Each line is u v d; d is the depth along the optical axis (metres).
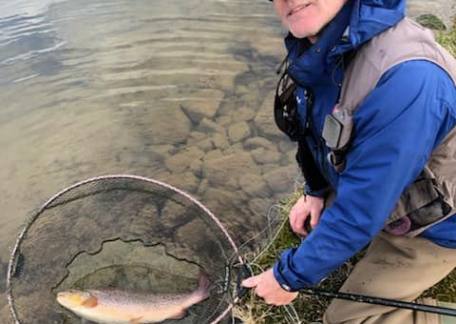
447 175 0.86
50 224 1.51
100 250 1.43
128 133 1.94
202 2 2.76
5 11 2.78
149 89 2.17
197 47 2.41
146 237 1.47
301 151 1.12
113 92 2.17
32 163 1.81
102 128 1.97
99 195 1.55
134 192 1.57
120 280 1.36
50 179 1.75
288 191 1.67
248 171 1.76
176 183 1.71
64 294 1.26
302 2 0.78
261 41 2.43
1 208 1.63
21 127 1.98
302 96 0.96
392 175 0.75
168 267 1.38
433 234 0.99
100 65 2.32
